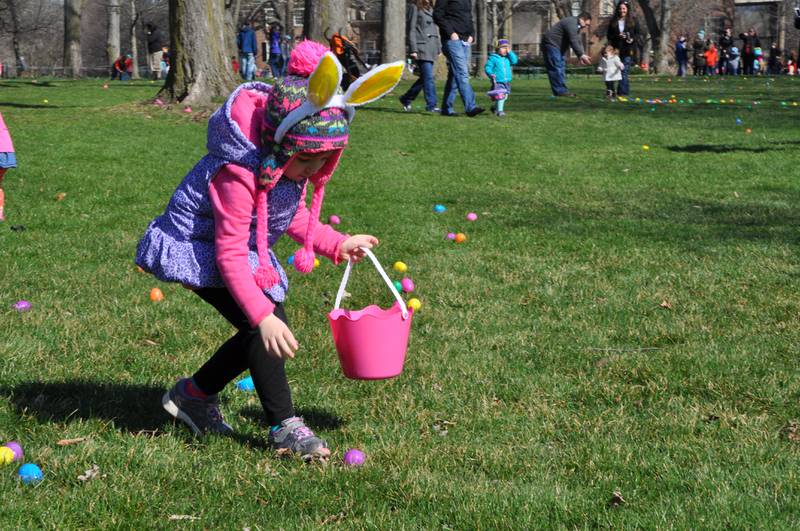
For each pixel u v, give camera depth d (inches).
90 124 553.3
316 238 135.5
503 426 147.9
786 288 231.8
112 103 705.0
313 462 131.3
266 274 120.2
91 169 407.2
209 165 123.0
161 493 120.3
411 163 448.1
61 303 213.0
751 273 247.0
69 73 1829.5
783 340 190.5
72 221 308.5
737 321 205.8
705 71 1716.3
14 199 341.7
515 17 2596.0
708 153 487.5
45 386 159.6
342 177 405.4
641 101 792.3
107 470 126.6
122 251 269.0
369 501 119.0
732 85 1083.3
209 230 125.5
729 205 355.6
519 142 522.0
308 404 156.3
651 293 229.6
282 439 133.4
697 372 172.1
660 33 1769.2
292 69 118.6
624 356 181.9
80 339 187.2
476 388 164.9
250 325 126.4
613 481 126.0
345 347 130.2
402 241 288.2
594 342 191.5
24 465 123.3
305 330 197.9
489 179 412.8
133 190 364.8
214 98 637.3
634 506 118.2
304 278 242.2
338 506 118.4
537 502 118.4
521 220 323.9
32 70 1989.4
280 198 124.1
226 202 119.0
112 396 156.9
